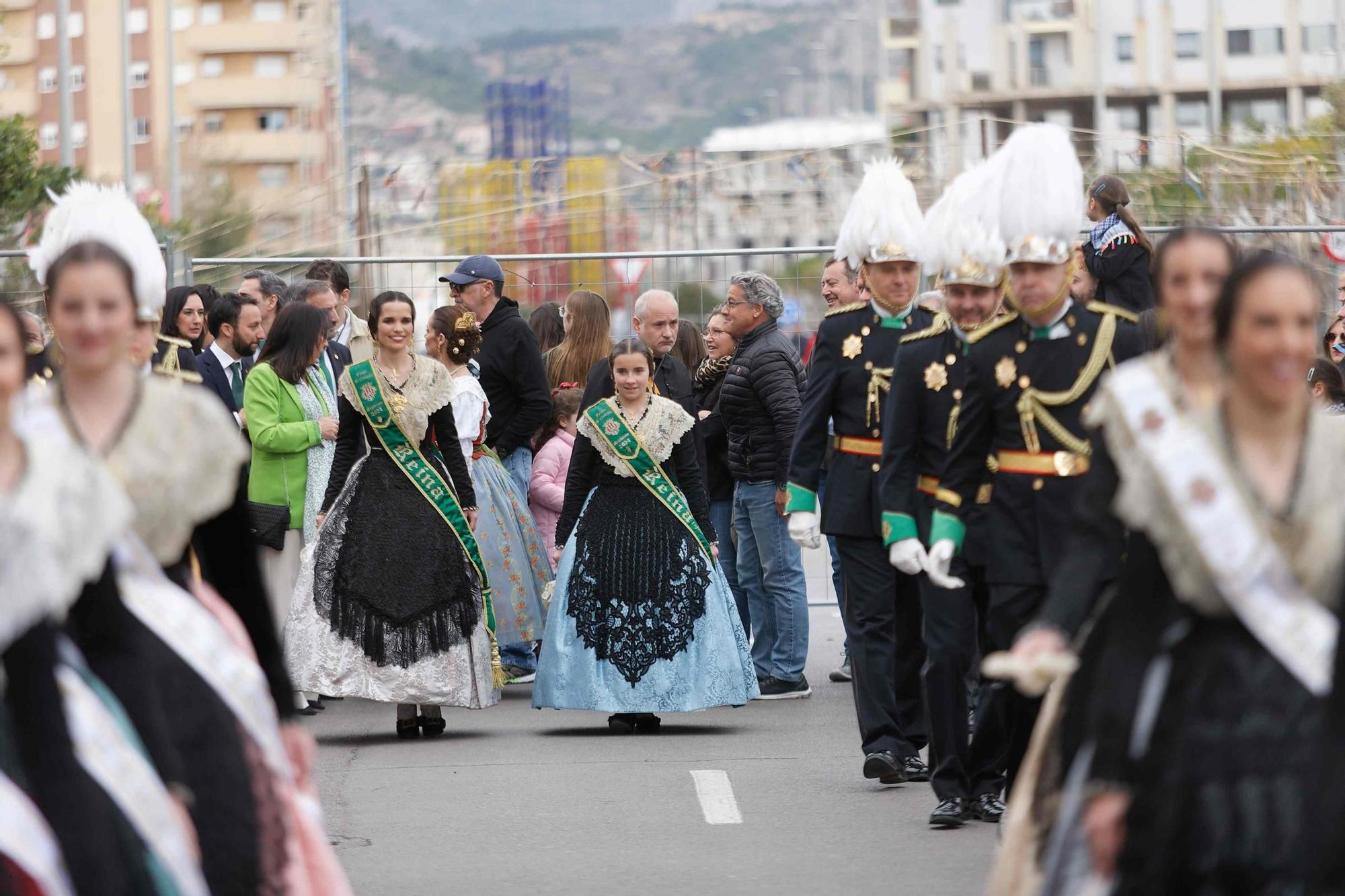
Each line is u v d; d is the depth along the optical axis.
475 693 13.59
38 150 27.09
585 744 13.46
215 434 6.61
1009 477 9.26
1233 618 5.66
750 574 15.73
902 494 10.39
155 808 5.91
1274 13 109.88
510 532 16.02
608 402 14.02
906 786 11.61
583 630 13.80
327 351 16.27
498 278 16.80
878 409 11.30
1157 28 113.62
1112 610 5.88
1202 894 5.50
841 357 11.48
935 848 9.94
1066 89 117.38
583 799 11.41
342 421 13.61
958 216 10.14
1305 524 5.57
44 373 10.55
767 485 15.32
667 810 11.06
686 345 17.75
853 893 9.05
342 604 13.39
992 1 119.94
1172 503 5.59
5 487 5.82
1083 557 6.02
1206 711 5.55
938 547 9.43
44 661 5.68
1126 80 116.12
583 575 13.87
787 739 13.55
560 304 19.50
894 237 11.41
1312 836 5.24
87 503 5.93
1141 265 14.45
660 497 13.95
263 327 16.98
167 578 6.62
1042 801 5.96
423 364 13.66
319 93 133.38
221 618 6.74
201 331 14.60
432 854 10.03
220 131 131.62
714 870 9.55
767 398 15.18
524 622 16.03
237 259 19.62
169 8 66.19
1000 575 9.26
